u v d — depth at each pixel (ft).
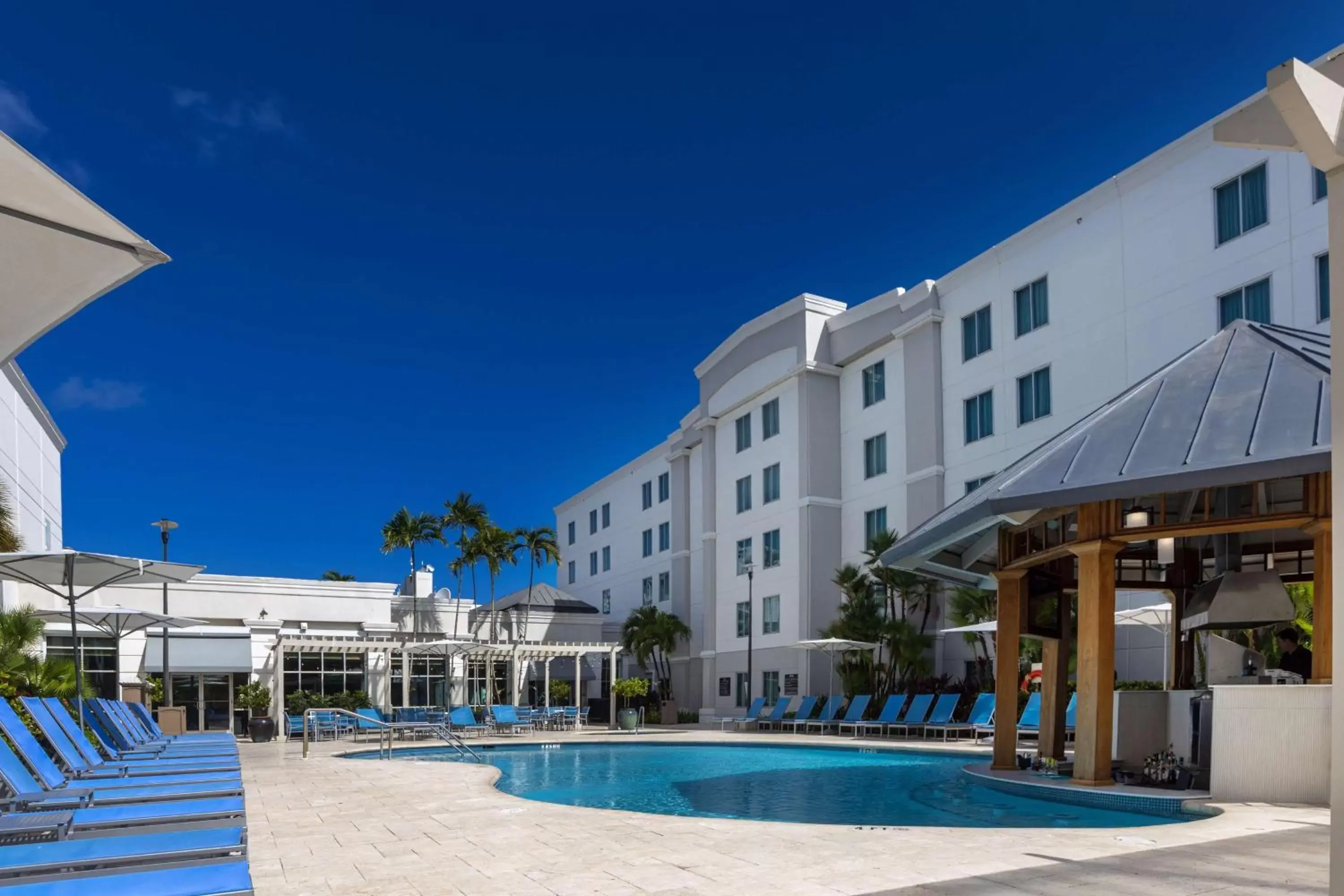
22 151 13.73
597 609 190.19
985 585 61.87
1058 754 51.57
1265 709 34.37
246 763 63.98
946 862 22.90
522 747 87.71
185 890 13.23
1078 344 94.73
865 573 121.90
